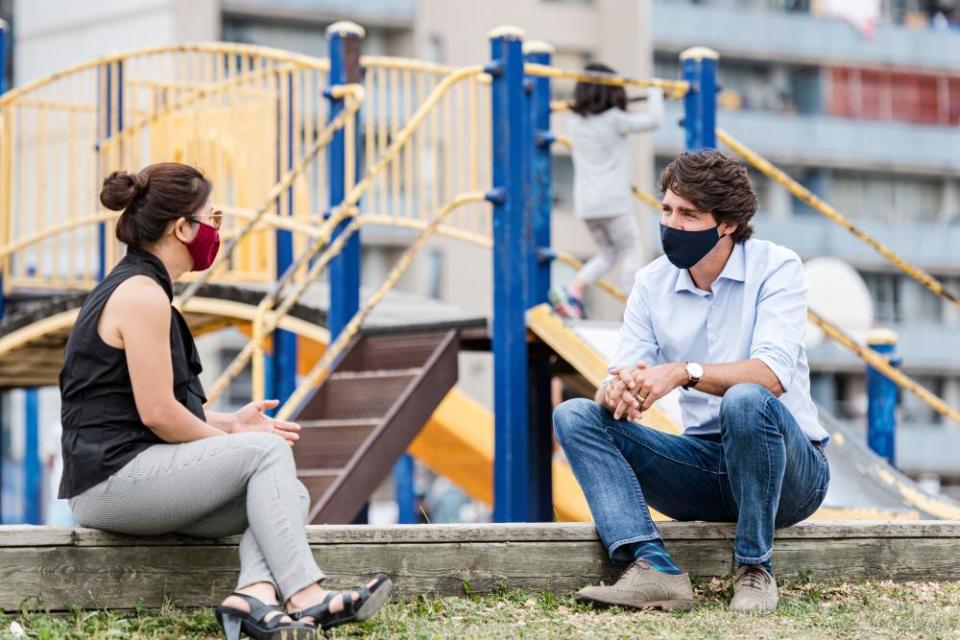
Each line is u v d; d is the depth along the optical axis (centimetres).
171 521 554
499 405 1080
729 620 583
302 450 1112
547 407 1216
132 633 540
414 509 1806
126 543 569
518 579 628
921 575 697
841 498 1001
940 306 5372
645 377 612
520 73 1081
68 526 564
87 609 564
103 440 550
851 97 5275
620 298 1212
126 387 550
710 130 1144
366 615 526
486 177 2331
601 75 1110
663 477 645
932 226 5334
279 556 530
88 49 4053
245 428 584
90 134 1487
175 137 1432
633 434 636
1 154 1486
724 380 616
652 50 4912
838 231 5194
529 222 1089
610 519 619
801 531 673
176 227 557
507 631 552
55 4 4112
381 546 607
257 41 4181
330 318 1170
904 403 5275
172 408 545
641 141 4628
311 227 1203
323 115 2067
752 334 641
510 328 1074
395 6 4325
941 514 1008
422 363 1137
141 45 3956
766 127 5138
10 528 558
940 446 5259
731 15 5044
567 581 636
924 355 5291
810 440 647
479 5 4494
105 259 1473
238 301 1283
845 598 651
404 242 4281
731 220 632
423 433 1379
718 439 657
